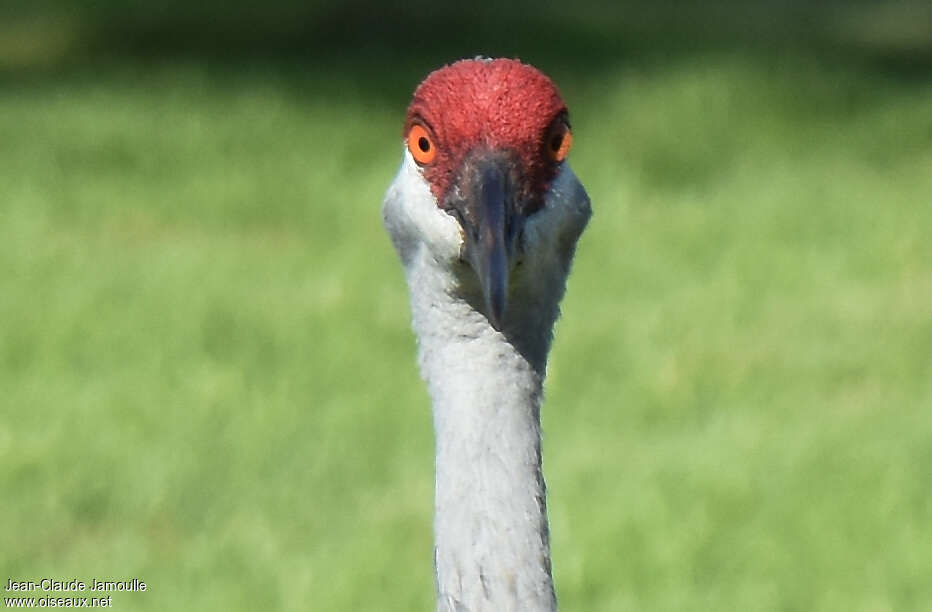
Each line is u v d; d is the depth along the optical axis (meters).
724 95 26.02
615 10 37.56
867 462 13.09
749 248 19.02
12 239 19.03
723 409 14.44
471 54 30.20
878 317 16.70
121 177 21.73
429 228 6.04
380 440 13.84
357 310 16.83
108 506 12.73
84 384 14.76
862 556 11.64
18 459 13.06
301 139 23.59
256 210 20.62
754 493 12.49
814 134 24.88
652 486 12.62
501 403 6.11
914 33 34.19
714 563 11.62
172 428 13.80
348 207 20.70
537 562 6.02
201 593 11.27
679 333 16.25
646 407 14.47
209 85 26.98
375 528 12.24
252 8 35.12
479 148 5.90
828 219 20.25
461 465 6.07
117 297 16.98
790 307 17.09
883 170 23.28
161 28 33.09
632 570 11.45
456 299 6.10
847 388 15.06
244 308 16.73
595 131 24.81
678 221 20.39
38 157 22.33
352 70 28.42
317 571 11.52
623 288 17.88
